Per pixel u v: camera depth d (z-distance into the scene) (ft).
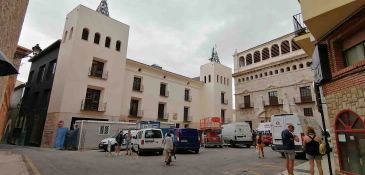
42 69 98.78
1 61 13.69
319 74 28.53
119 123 77.41
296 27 37.09
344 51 26.53
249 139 83.10
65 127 73.67
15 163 34.19
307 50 36.24
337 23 25.36
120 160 43.24
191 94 126.00
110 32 91.35
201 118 128.16
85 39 84.02
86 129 70.44
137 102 101.40
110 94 86.28
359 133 22.62
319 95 30.76
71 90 76.84
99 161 40.98
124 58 94.07
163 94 112.88
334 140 26.50
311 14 24.97
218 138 81.82
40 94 90.99
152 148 53.42
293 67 106.83
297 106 101.35
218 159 46.14
